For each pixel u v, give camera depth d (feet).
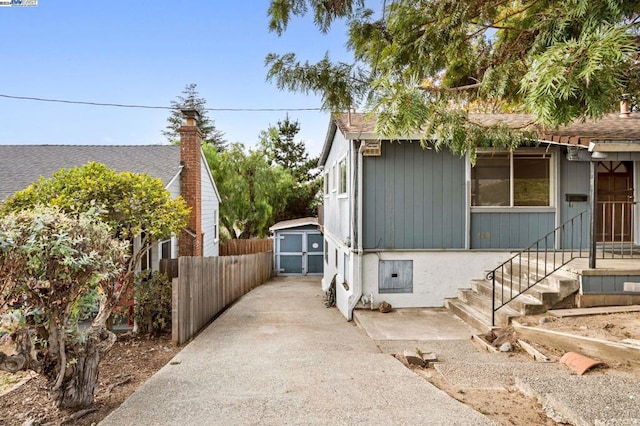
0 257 11.18
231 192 67.41
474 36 14.38
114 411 12.59
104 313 14.99
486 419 11.41
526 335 18.94
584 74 6.84
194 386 14.70
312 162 114.32
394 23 14.25
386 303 27.89
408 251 28.66
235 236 71.26
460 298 28.07
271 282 55.31
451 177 28.58
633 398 11.60
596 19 8.41
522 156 28.37
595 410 10.80
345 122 30.50
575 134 22.50
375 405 12.57
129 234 24.11
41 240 11.60
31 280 11.89
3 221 11.62
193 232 38.63
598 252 27.63
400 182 28.55
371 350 19.63
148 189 23.84
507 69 12.03
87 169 23.72
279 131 116.47
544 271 24.41
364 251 28.45
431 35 13.48
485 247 28.71
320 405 12.68
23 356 12.03
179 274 22.30
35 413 13.23
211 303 28.78
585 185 28.43
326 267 47.70
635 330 17.24
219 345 21.13
